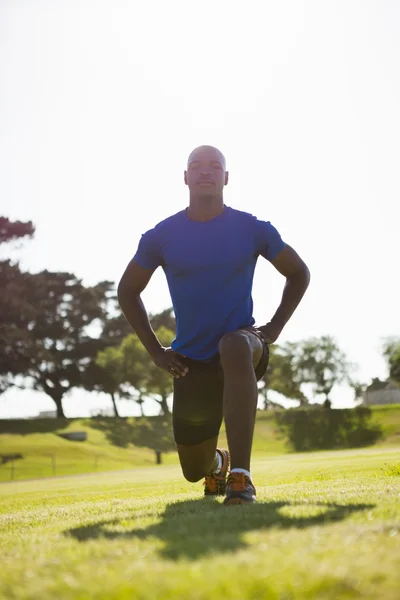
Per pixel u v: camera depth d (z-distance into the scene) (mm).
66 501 8062
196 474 4629
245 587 1374
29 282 77750
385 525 2061
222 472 4746
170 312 89000
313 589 1354
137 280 4340
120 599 1399
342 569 1458
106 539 2355
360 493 3533
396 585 1366
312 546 1759
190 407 4285
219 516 2713
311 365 83500
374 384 98438
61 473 45062
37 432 62062
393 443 64375
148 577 1529
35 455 51219
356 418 72625
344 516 2391
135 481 13945
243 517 2568
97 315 80438
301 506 2791
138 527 2674
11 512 6121
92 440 61719
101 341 79875
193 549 1894
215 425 4371
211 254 4078
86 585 1534
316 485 5309
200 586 1400
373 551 1671
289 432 69688
